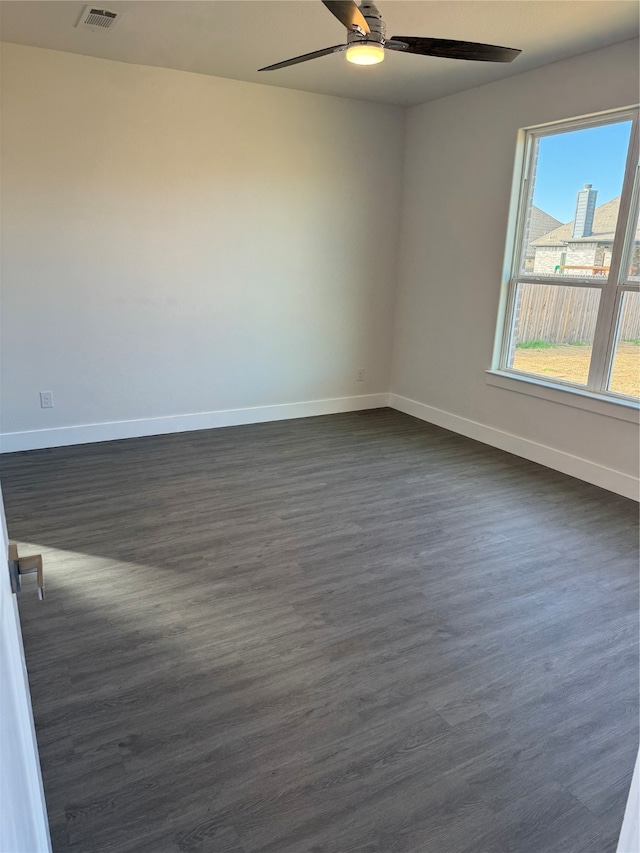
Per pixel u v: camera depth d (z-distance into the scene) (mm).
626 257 3746
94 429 4594
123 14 3201
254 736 1891
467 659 2279
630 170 3641
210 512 3451
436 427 5262
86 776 1729
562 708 2049
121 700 2023
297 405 5438
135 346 4594
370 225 5340
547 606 2635
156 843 1545
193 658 2238
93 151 4125
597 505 3678
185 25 3342
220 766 1777
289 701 2041
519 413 4508
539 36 3430
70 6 3111
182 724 1929
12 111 3840
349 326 5496
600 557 3061
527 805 1685
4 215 3959
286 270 5051
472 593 2717
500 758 1839
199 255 4660
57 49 3836
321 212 5074
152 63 4094
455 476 4102
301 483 3910
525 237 4414
